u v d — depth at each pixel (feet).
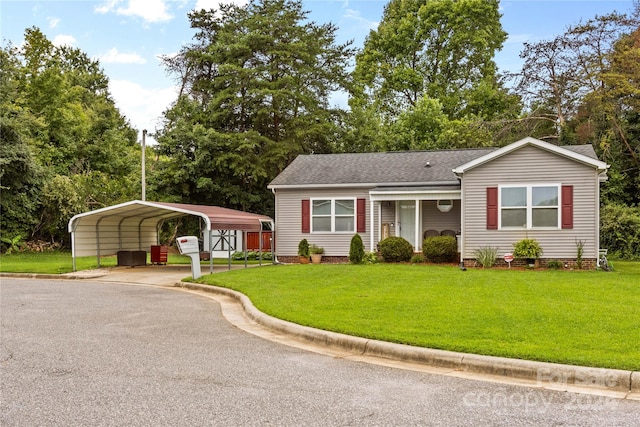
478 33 127.13
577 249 53.93
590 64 91.45
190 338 25.67
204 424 14.03
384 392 16.90
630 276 45.73
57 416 14.61
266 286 41.83
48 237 105.70
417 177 67.21
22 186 95.81
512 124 100.94
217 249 92.48
